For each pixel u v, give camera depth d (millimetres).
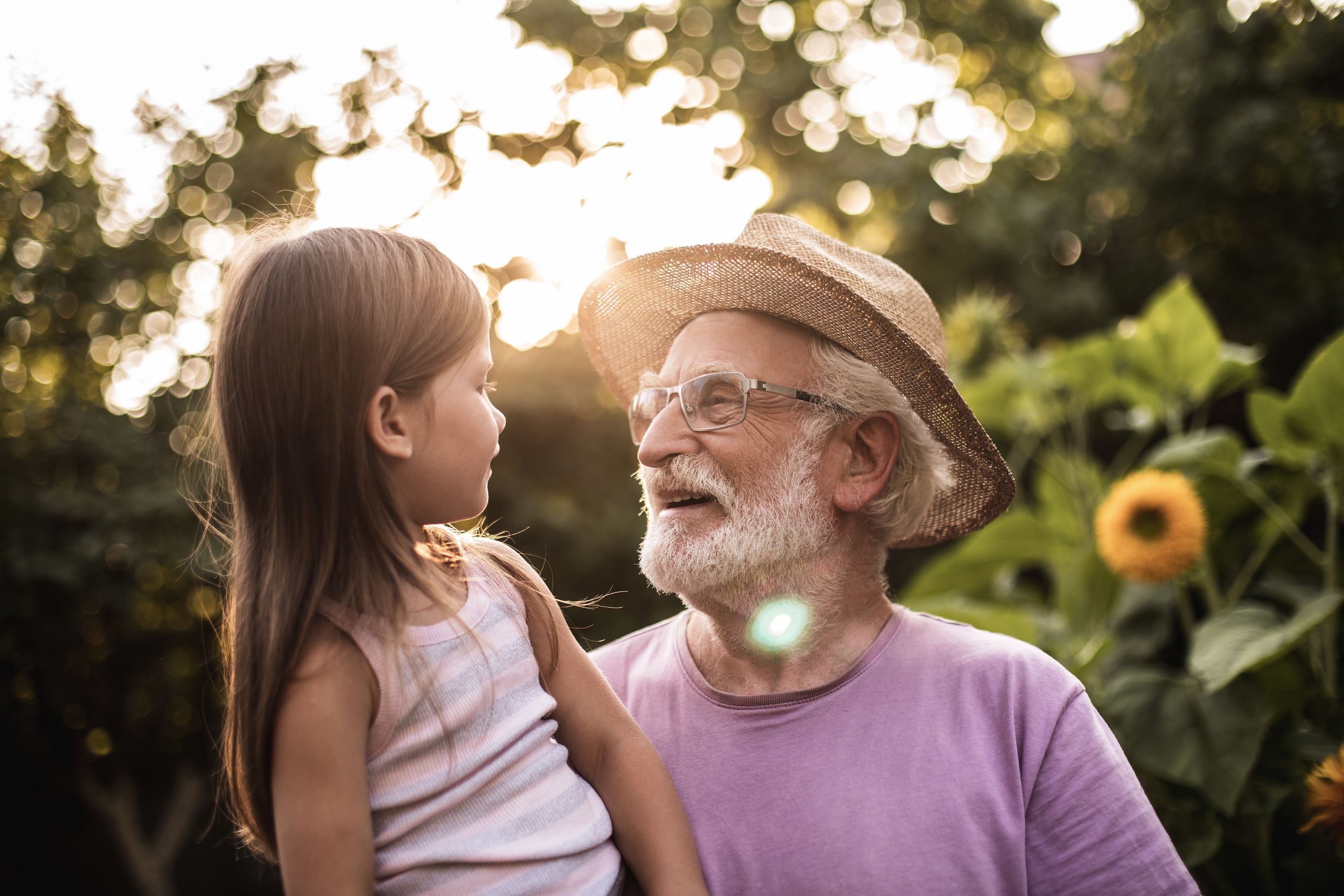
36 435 5988
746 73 8984
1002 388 3400
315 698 1063
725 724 1420
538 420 7605
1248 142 5773
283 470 1150
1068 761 1294
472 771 1133
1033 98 9148
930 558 7137
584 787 1266
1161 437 4672
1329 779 1854
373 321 1166
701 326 1530
